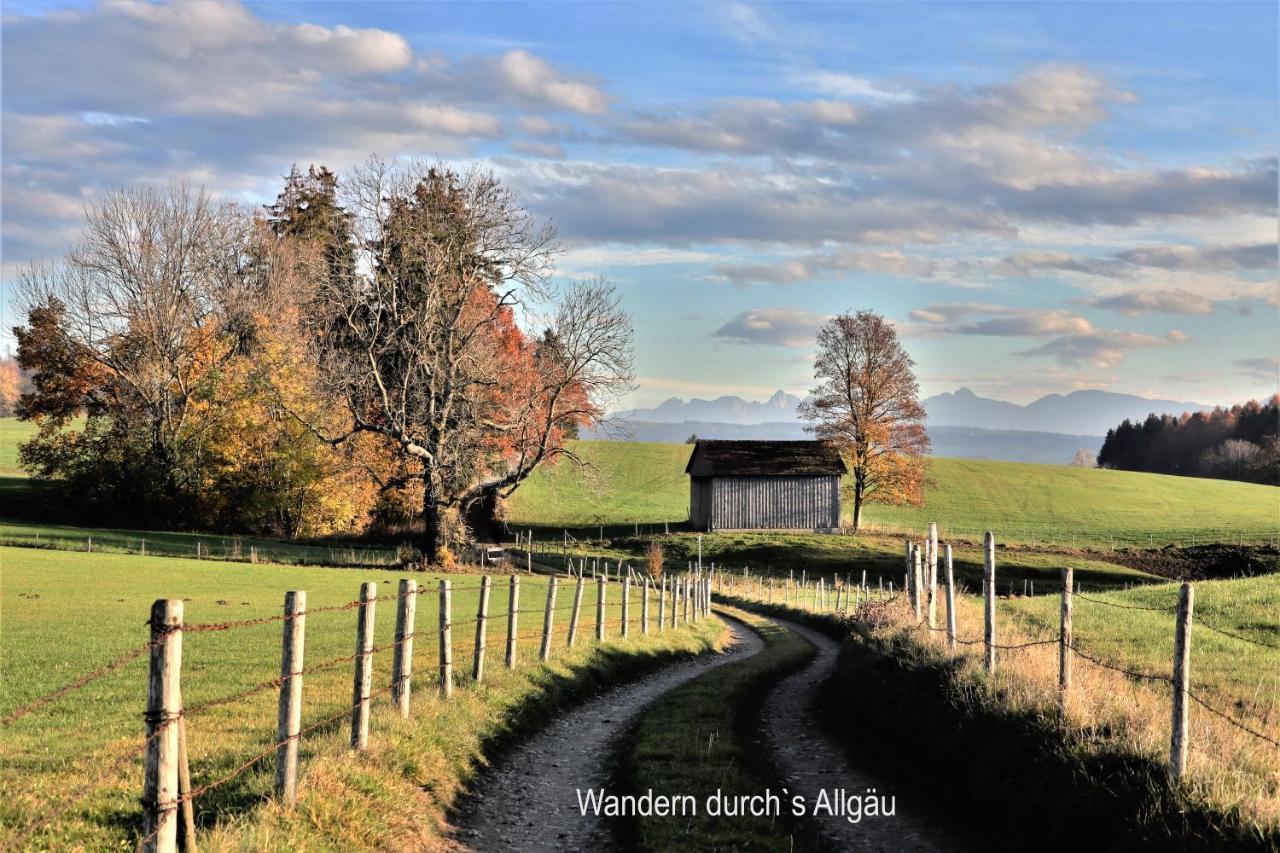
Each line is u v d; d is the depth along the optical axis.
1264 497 114.06
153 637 7.44
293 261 73.81
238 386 69.50
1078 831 10.37
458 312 51.94
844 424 84.19
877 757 15.88
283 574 46.44
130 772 11.19
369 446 67.56
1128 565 70.38
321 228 85.81
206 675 19.08
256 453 69.94
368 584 12.04
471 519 84.62
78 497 71.38
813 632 41.72
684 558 76.75
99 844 8.70
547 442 57.91
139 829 9.19
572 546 81.19
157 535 62.88
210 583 41.09
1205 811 9.18
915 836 11.82
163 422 71.31
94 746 12.67
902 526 94.00
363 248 50.53
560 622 31.16
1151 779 10.04
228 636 25.69
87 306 71.19
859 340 82.94
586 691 20.59
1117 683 14.24
